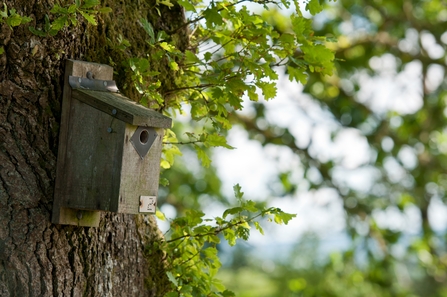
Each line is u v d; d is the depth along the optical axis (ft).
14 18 12.38
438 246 50.11
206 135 15.53
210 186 50.08
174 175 49.83
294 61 14.83
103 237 14.25
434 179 49.11
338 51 45.52
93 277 13.94
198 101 15.62
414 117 48.34
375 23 47.80
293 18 15.02
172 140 16.61
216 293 15.90
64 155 13.28
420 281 53.93
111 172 12.85
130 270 14.83
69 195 13.19
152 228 15.75
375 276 47.67
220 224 15.37
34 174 13.15
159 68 15.51
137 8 15.39
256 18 15.31
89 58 13.85
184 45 16.25
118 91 13.98
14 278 12.89
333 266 49.01
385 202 47.73
